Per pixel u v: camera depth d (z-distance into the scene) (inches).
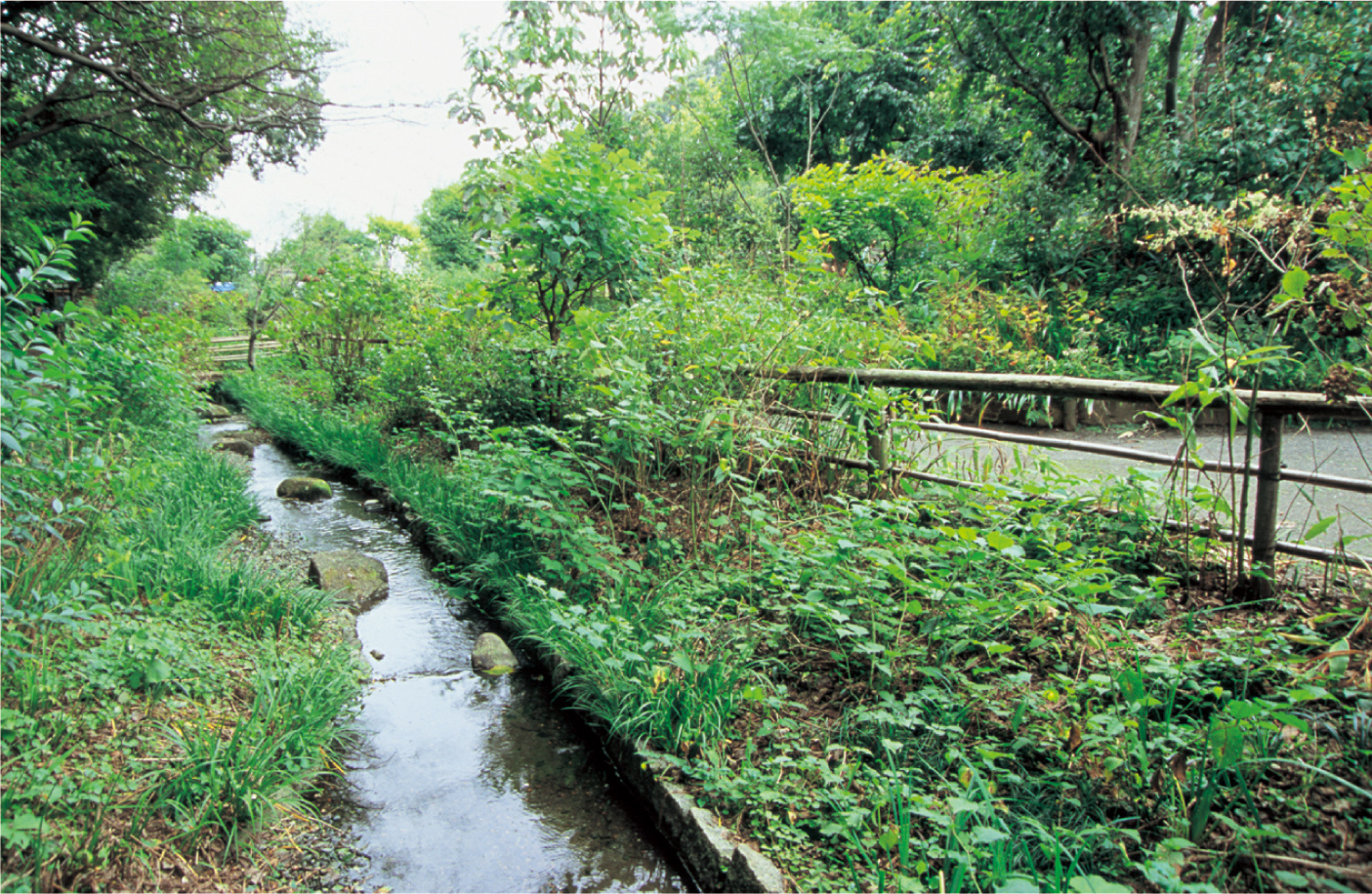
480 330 263.4
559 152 214.5
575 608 120.6
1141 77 354.0
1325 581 111.1
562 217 202.5
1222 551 122.9
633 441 171.2
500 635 151.6
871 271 329.4
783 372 171.2
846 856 78.5
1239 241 247.6
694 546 152.9
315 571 169.9
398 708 124.9
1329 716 85.3
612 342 171.0
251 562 162.9
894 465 169.0
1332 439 220.8
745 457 183.5
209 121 435.8
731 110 518.3
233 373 530.0
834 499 162.4
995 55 375.9
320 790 102.0
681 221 393.4
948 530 103.0
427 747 114.3
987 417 289.7
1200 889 61.5
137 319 259.6
